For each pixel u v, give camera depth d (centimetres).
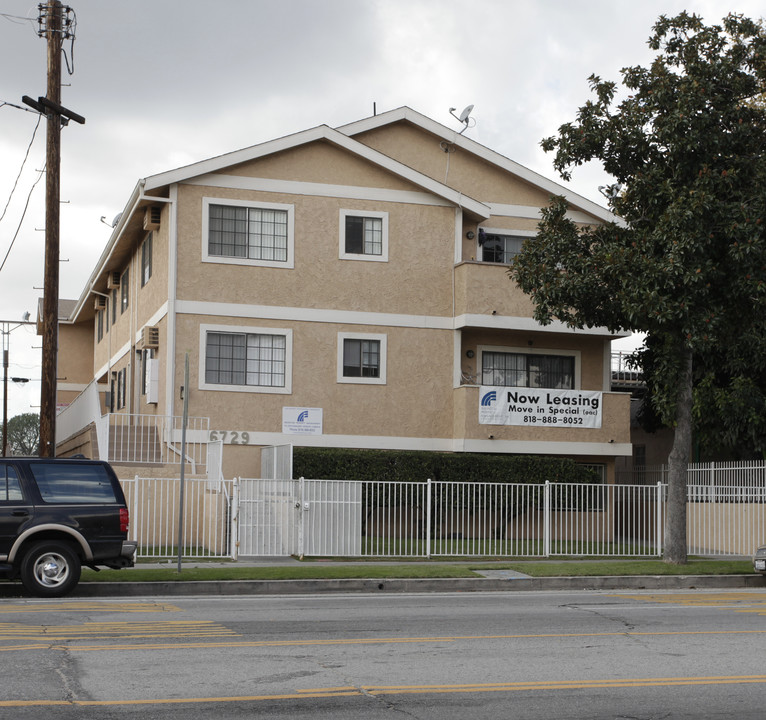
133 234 2902
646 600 1500
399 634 1092
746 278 1797
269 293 2566
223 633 1077
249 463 2523
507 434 2648
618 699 793
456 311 2700
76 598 1442
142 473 2227
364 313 2638
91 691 784
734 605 1434
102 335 3812
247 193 2569
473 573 1745
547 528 2134
